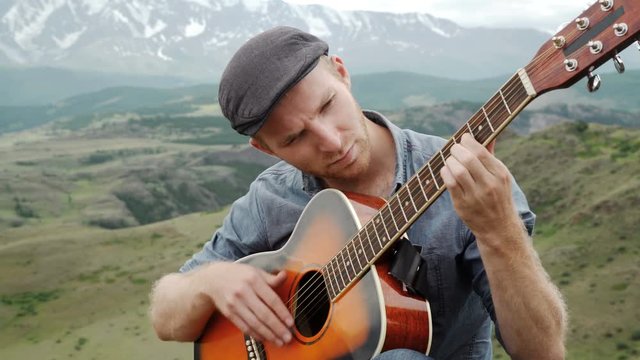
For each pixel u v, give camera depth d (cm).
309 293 269
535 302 210
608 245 3309
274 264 287
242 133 271
